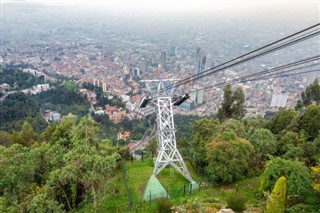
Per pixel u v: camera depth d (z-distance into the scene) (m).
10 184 16.31
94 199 15.19
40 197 14.01
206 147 19.34
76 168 14.45
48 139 30.58
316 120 21.05
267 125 25.83
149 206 16.22
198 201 14.77
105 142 22.02
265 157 19.86
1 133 35.78
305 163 16.98
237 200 13.78
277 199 12.39
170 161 19.92
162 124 20.53
